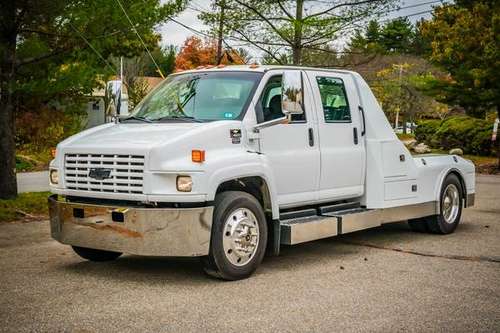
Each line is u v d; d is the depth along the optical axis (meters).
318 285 6.93
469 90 24.75
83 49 12.30
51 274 7.34
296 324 5.57
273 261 8.16
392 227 10.91
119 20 12.02
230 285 6.90
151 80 42.28
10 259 8.14
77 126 13.64
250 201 7.16
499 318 5.79
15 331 5.33
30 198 12.38
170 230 6.62
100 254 7.94
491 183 18.92
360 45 23.59
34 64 12.30
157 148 6.66
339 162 8.54
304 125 8.10
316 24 21.30
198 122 7.41
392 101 50.78
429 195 9.88
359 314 5.88
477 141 29.14
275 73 7.96
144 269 7.65
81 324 5.52
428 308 6.09
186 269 7.66
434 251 8.84
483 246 9.21
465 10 23.98
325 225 8.05
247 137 7.34
